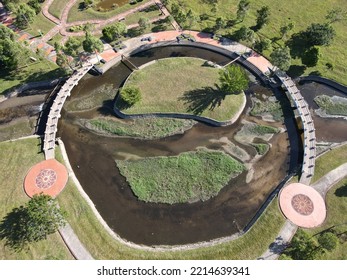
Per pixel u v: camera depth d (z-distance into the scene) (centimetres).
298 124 6047
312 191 5125
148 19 7362
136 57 7175
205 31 7494
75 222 4869
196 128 6025
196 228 4941
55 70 6838
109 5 8200
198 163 5544
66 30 7625
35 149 5703
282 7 8025
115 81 6762
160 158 5622
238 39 7269
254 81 6706
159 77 6631
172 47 7338
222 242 4741
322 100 6388
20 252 4572
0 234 4725
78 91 6606
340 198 5050
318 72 6669
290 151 5700
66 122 6153
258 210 5094
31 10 7494
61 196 5138
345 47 7100
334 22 7619
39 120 6212
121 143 5856
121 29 7169
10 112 6341
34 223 4484
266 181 5372
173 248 4750
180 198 5188
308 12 7881
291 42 7219
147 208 5122
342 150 5588
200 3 8131
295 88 6344
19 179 5325
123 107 6191
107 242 4719
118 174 5484
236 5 8094
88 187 5362
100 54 7050
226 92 6344
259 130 5981
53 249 4609
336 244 4262
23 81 6688
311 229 4772
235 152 5691
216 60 7106
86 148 5812
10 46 6469
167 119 6119
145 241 4834
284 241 4672
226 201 5172
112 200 5219
